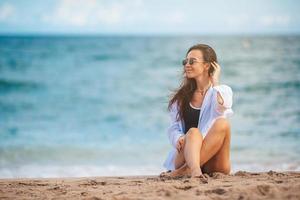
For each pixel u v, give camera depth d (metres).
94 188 4.18
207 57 4.55
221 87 4.38
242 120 16.98
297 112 18.22
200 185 3.86
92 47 38.25
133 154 12.30
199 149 4.32
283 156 11.76
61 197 3.78
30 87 24.36
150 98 21.61
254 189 3.62
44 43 43.25
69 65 30.14
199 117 4.52
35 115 18.78
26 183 4.71
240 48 36.00
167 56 33.31
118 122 17.38
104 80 25.97
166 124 16.77
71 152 12.63
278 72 26.34
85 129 16.25
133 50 36.09
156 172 9.95
